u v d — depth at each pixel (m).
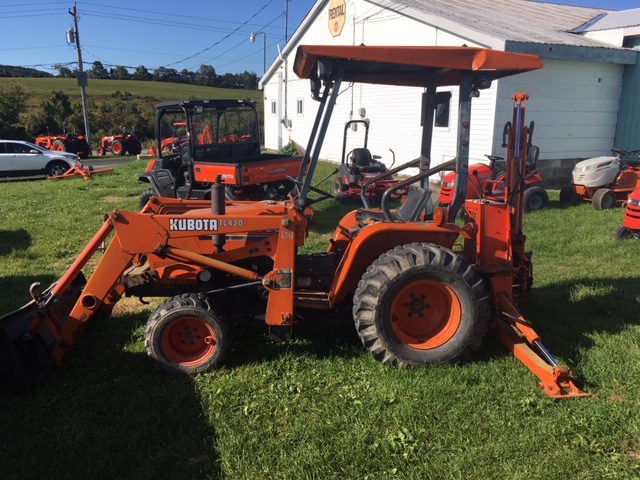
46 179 17.31
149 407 3.25
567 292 5.13
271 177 8.92
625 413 3.04
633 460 2.70
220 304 3.81
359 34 16.67
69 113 40.59
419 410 3.12
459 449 2.79
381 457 2.74
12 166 17.17
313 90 3.66
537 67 3.52
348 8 17.06
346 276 3.69
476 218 3.93
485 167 8.80
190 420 3.12
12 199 11.87
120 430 3.03
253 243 3.82
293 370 3.65
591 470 2.62
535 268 6.06
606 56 12.08
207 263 3.74
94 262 6.62
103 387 3.49
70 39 29.89
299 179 3.80
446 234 3.88
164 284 4.03
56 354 3.66
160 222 3.74
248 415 3.16
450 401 3.20
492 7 16.19
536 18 15.29
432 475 2.60
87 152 28.83
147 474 2.66
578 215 8.96
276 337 3.79
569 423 2.97
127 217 3.73
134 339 4.28
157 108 9.78
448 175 8.26
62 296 4.21
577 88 12.45
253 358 3.85
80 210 10.32
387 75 4.27
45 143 28.03
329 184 13.37
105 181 15.41
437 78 4.26
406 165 4.55
